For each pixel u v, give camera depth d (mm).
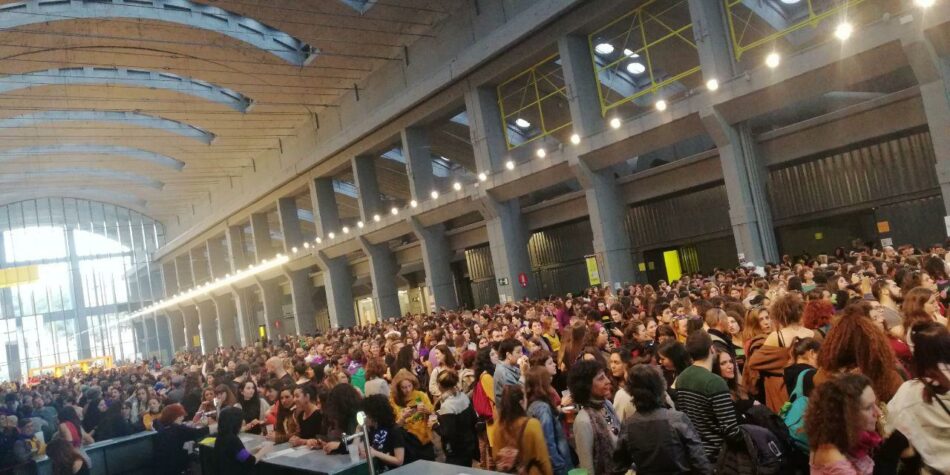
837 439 3553
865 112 21078
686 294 13359
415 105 33406
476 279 41562
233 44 31953
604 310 14250
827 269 13023
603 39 28672
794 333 5887
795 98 19969
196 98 38438
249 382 10953
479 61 28359
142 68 33656
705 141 32000
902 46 16750
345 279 45375
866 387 3572
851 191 22609
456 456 7500
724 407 4754
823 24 24719
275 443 8477
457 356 11609
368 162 40219
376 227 38219
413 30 32031
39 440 12180
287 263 48969
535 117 36562
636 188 27500
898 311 7426
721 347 6293
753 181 22250
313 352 19266
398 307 40781
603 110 25719
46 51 29734
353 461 6422
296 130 45094
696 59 28766
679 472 4426
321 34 31000
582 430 5383
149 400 13805
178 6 29562
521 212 32750
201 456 9117
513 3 27062
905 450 3730
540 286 36531
